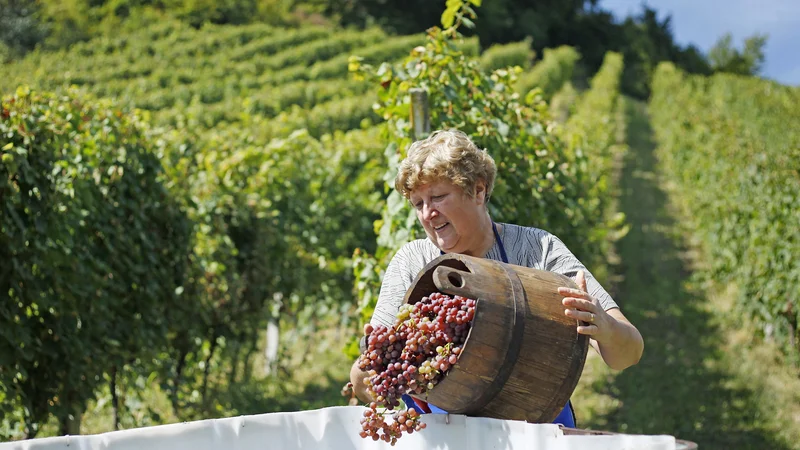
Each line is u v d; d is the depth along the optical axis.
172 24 41.53
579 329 1.89
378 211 8.72
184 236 6.15
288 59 37.00
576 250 7.96
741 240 9.91
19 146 4.64
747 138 12.36
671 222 16.27
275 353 8.43
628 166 23.05
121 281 5.54
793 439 6.10
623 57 59.25
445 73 4.44
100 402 6.78
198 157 7.42
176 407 6.45
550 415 1.93
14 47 36.97
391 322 2.18
